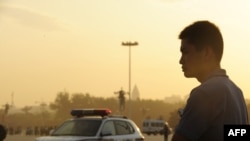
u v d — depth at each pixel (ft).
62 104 470.80
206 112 9.00
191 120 8.98
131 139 53.11
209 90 9.16
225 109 9.18
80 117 54.13
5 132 12.54
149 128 262.88
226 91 9.29
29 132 244.42
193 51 9.98
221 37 9.99
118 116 54.44
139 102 497.87
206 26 9.93
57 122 455.22
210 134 9.07
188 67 10.09
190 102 9.12
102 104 463.01
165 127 124.36
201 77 10.03
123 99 198.29
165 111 513.04
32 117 470.80
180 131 9.00
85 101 468.34
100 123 50.57
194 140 8.95
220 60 10.00
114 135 51.26
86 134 49.19
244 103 9.91
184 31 10.12
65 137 48.11
